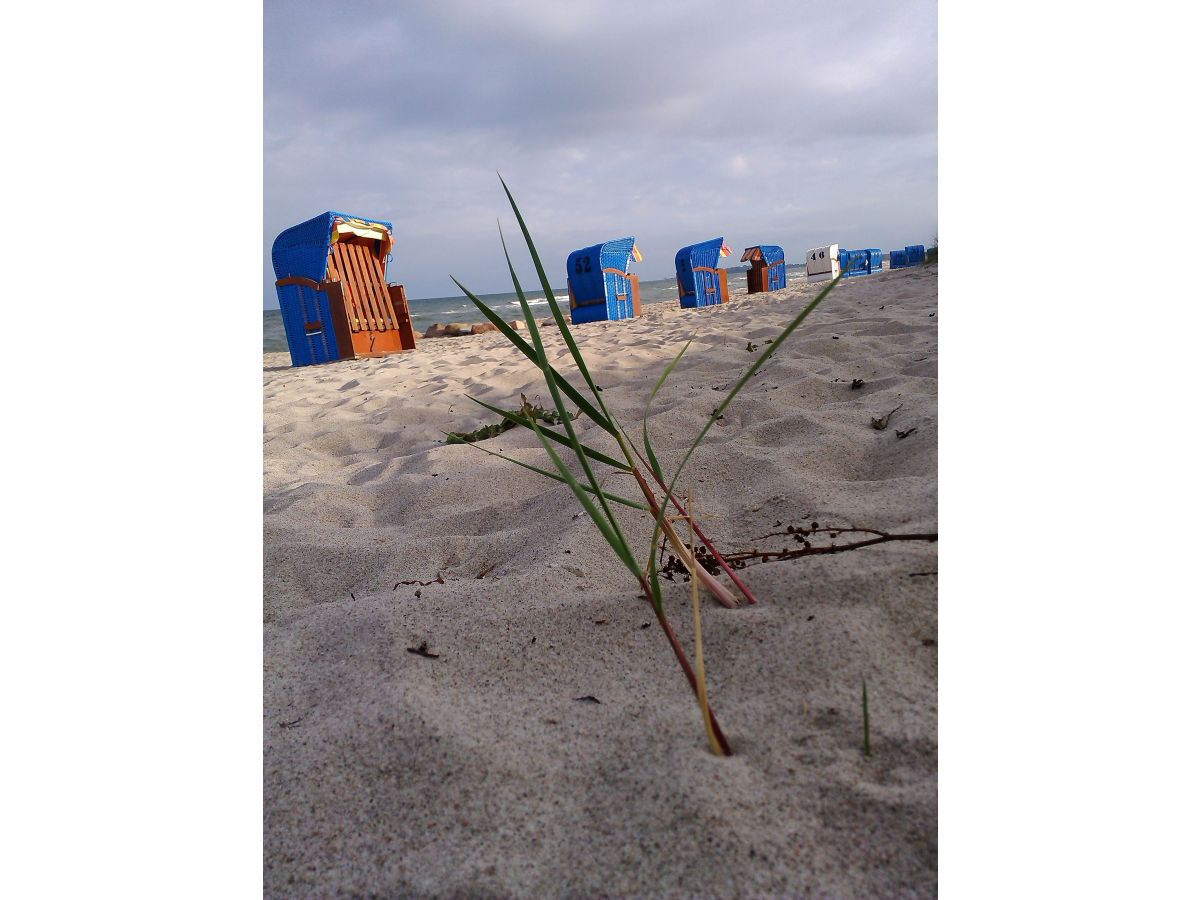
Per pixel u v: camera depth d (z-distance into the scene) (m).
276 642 1.30
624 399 3.23
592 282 11.38
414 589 1.50
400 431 3.46
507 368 5.11
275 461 3.13
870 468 1.82
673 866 0.77
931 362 2.96
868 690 0.98
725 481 1.88
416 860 0.83
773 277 16.31
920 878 0.73
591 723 1.00
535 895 0.77
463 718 1.02
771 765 0.88
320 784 0.94
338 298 7.98
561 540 1.63
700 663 0.90
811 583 1.20
